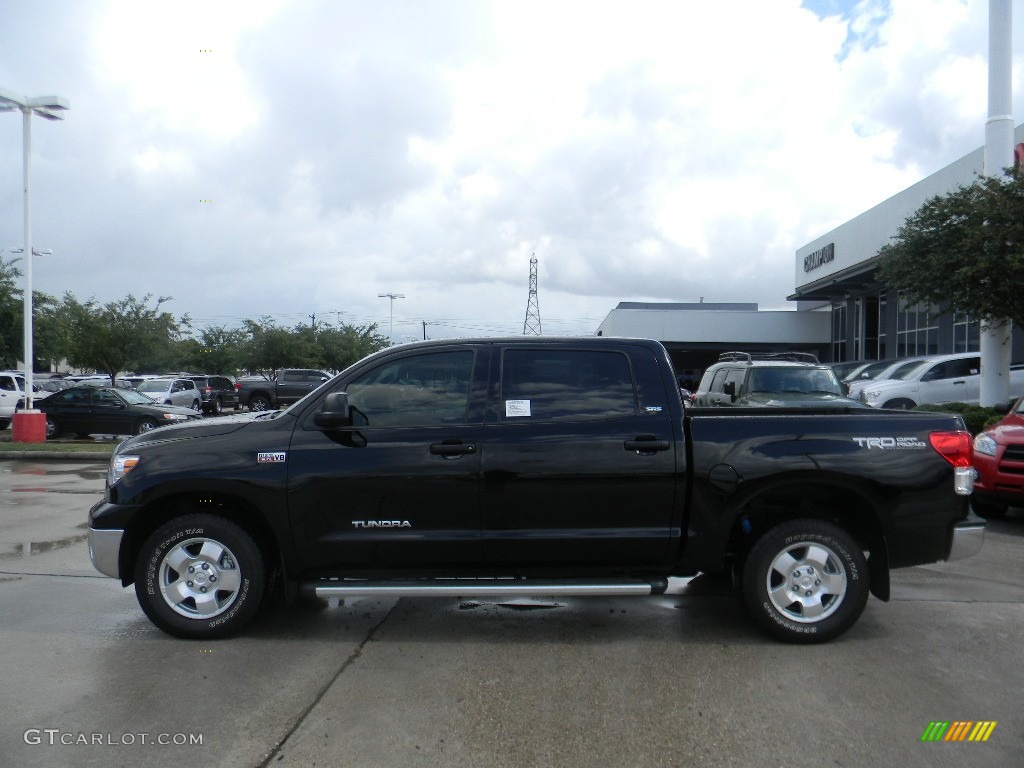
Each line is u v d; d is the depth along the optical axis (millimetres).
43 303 32938
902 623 5562
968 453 5195
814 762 3592
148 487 5059
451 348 5316
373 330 52438
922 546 5137
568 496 5043
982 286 14594
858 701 4238
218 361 51312
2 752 3660
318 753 3664
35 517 9797
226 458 5082
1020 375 18047
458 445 5051
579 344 5316
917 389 17516
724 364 14516
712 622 5633
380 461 5051
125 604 5988
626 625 5566
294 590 5195
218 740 3783
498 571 5156
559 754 3662
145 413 20703
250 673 4609
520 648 5074
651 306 59062
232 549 5125
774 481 5035
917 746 3740
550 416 5160
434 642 5184
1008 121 15664
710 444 5078
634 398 5207
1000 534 8594
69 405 20688
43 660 4805
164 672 4617
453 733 3863
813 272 39312
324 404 4945
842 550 5051
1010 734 3861
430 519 5066
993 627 5473
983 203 14469
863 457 5066
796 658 4883
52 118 19250
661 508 5086
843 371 25094
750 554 5094
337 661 4816
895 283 16906
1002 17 15516
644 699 4266
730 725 3953
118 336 33062
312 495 5043
